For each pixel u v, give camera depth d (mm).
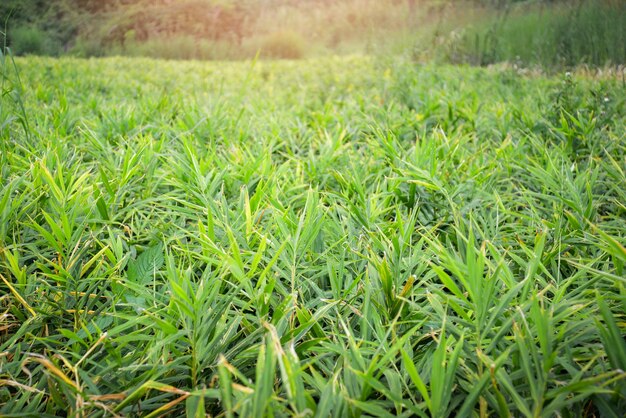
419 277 1625
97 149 2691
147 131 3268
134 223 2094
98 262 1604
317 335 1303
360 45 13445
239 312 1362
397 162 2363
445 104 4301
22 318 1481
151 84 6957
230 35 16188
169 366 1165
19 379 1286
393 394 1020
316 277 1552
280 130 3395
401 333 1350
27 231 1877
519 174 2545
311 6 16234
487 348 1109
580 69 6250
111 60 10961
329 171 2418
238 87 7047
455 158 2719
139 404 1131
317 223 1566
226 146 2984
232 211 1870
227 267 1376
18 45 11852
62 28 14273
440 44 9211
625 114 3734
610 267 1652
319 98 5633
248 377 1247
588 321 1142
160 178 2232
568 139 2807
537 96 4801
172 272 1288
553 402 985
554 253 1553
